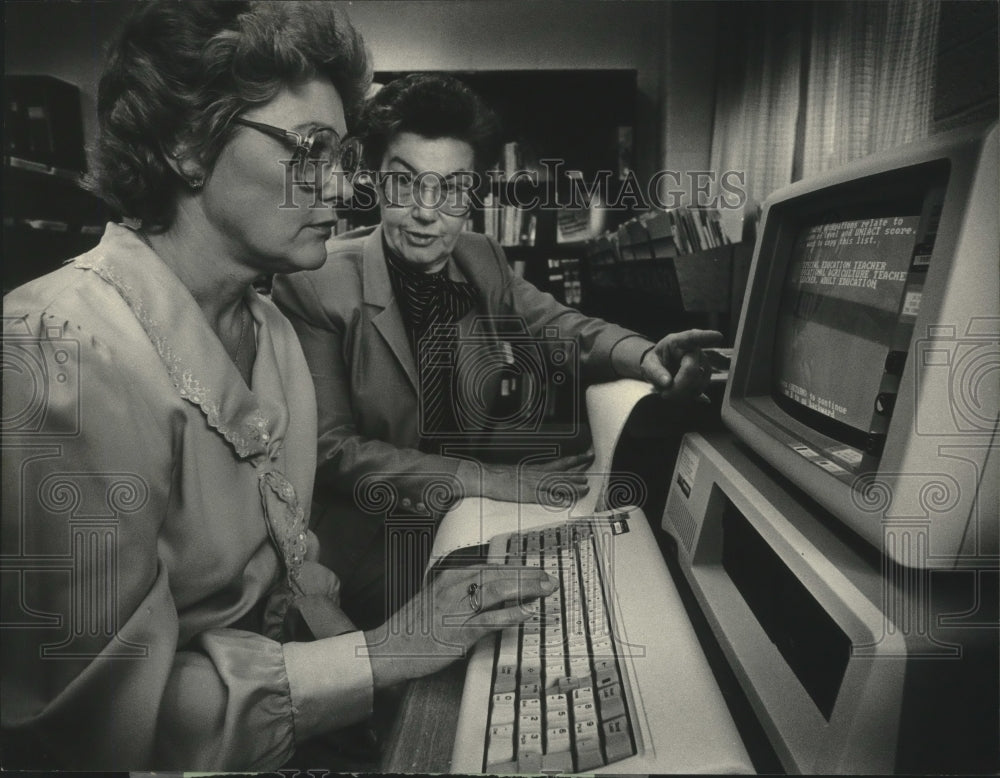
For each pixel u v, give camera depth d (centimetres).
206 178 69
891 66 93
